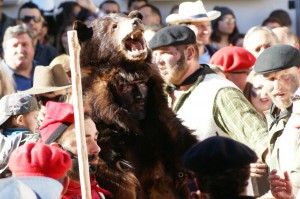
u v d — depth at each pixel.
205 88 16.39
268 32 21.66
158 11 27.94
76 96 11.84
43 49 25.59
